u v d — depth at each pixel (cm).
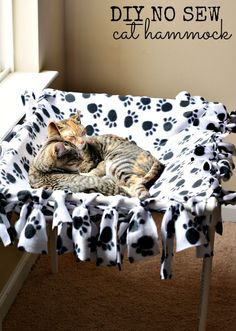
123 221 149
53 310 218
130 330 210
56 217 146
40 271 239
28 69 246
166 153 195
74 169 173
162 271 149
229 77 264
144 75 268
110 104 207
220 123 196
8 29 238
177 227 145
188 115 200
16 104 215
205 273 166
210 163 160
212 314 219
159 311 219
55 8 251
